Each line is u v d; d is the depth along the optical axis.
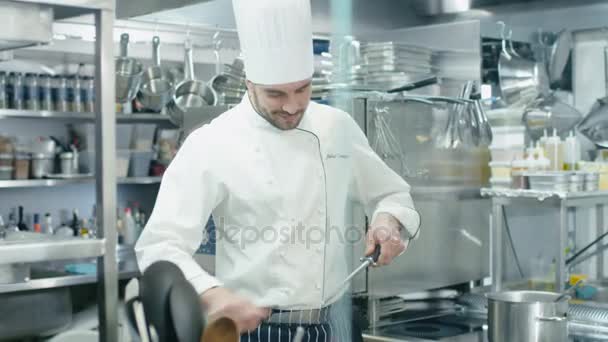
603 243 3.58
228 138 1.89
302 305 1.90
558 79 3.65
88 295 4.15
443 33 3.29
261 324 1.88
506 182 3.22
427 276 2.96
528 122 3.40
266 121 1.89
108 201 2.25
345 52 2.94
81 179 4.38
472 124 3.11
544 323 2.24
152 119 4.82
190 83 3.97
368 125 2.72
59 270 4.11
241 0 1.79
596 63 3.60
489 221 3.28
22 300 2.88
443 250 3.04
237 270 1.91
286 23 1.70
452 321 2.84
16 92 4.25
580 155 3.58
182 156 1.87
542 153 3.22
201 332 0.69
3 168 4.23
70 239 2.18
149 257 1.69
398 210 2.03
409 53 2.92
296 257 1.90
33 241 2.09
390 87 2.86
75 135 4.63
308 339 1.89
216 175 1.85
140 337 0.72
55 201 4.62
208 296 1.41
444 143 3.05
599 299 3.22
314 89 2.75
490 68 3.38
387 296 2.79
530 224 3.52
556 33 3.61
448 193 3.07
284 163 1.91
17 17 2.07
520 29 3.56
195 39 4.38
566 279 3.47
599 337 2.58
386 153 2.78
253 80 1.78
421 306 3.05
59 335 2.71
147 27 4.12
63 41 4.36
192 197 1.82
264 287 1.90
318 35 3.83
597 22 3.52
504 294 2.45
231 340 0.72
